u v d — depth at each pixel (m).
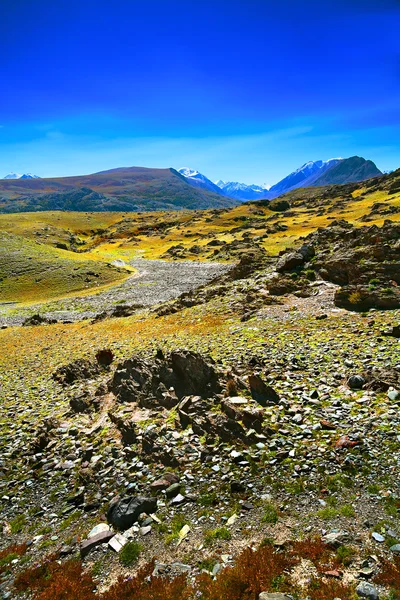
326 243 48.34
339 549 8.35
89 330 48.84
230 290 46.28
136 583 8.38
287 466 12.11
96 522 11.25
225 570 8.23
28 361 36.53
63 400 23.56
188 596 7.84
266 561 8.23
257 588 7.64
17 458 16.70
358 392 16.28
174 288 94.31
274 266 51.41
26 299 98.19
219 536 9.58
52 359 35.72
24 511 12.67
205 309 41.09
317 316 28.73
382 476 10.96
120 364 22.77
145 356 27.45
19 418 21.48
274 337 26.19
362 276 31.78
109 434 16.58
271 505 10.48
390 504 9.76
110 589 8.34
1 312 83.25
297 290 37.38
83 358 31.03
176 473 12.78
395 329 22.06
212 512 10.66
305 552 8.43
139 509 11.10
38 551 10.42
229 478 12.02
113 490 12.70
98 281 111.69
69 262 124.00
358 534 8.85
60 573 9.15
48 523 11.77
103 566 9.32
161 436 14.95
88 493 12.90
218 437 14.25
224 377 18.86
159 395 18.47
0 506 13.14
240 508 10.62
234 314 36.28
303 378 18.66
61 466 14.96
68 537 10.84
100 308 78.38
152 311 53.19
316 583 7.57
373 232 41.59
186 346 28.36
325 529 9.21
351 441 12.70
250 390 17.19
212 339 29.03
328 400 15.97
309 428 14.04
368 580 7.48
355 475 11.18
